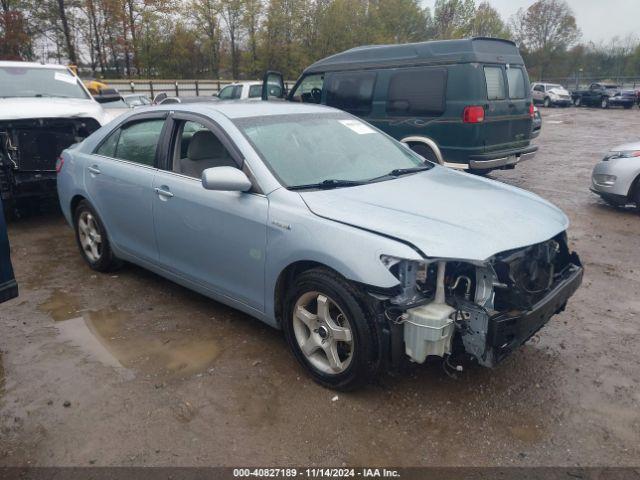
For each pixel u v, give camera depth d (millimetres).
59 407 3053
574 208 7836
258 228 3357
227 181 3309
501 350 2832
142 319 4156
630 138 17625
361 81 8773
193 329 3988
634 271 5238
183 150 4160
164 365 3492
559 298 3162
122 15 35500
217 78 41875
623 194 7293
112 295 4621
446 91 7746
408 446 2742
